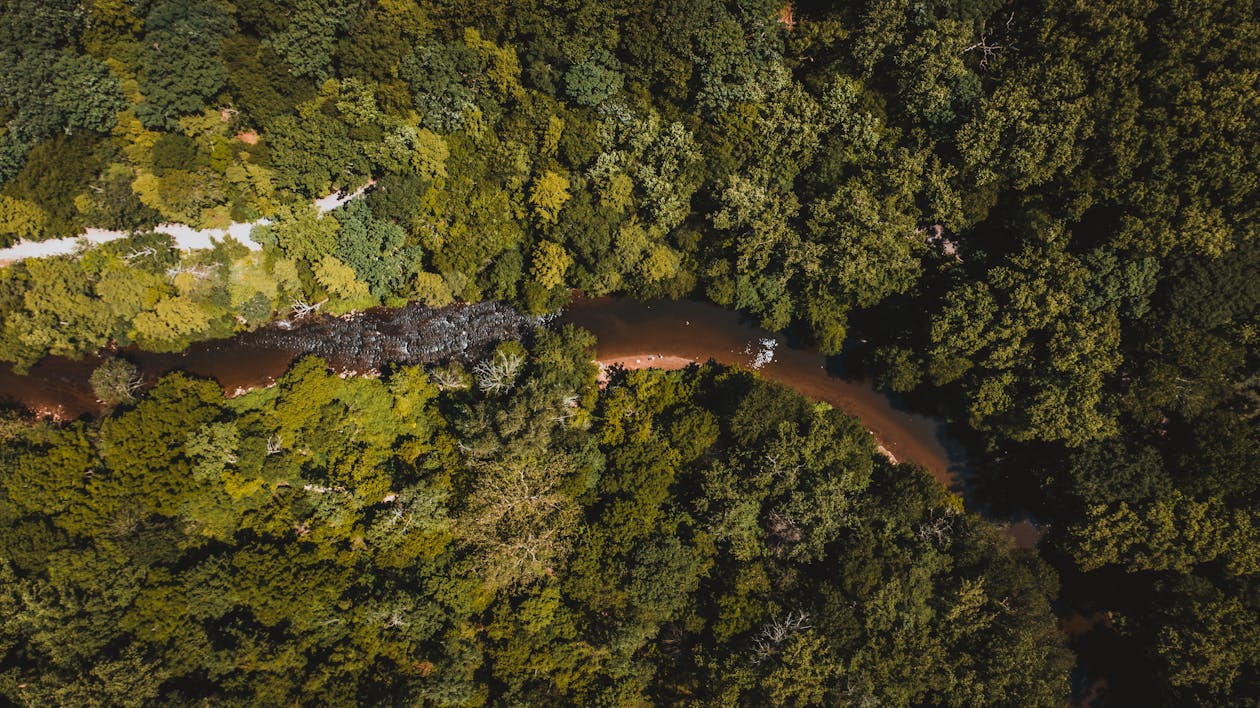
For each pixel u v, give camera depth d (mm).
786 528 46906
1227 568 44125
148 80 46438
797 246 47750
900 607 45312
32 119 46312
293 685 46969
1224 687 43156
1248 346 45094
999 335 45594
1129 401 44875
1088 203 44094
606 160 48531
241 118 49531
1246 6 39969
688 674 47031
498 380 49656
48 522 47812
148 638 46188
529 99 48125
